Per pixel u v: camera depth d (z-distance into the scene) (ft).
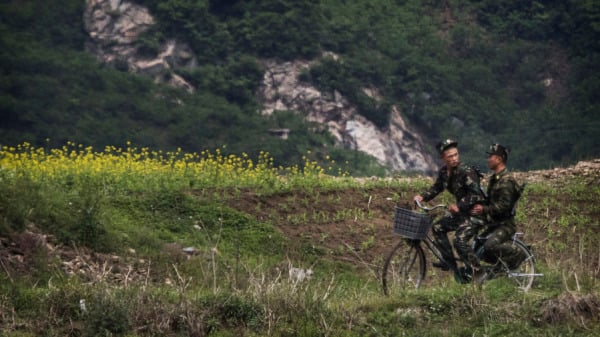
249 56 362.74
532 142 355.15
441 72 379.35
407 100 366.22
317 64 363.35
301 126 337.52
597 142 336.70
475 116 368.89
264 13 371.97
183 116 324.39
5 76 310.86
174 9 370.94
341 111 351.67
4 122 299.79
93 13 366.22
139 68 354.95
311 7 380.78
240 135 323.78
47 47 348.79
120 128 312.50
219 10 384.88
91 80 331.98
